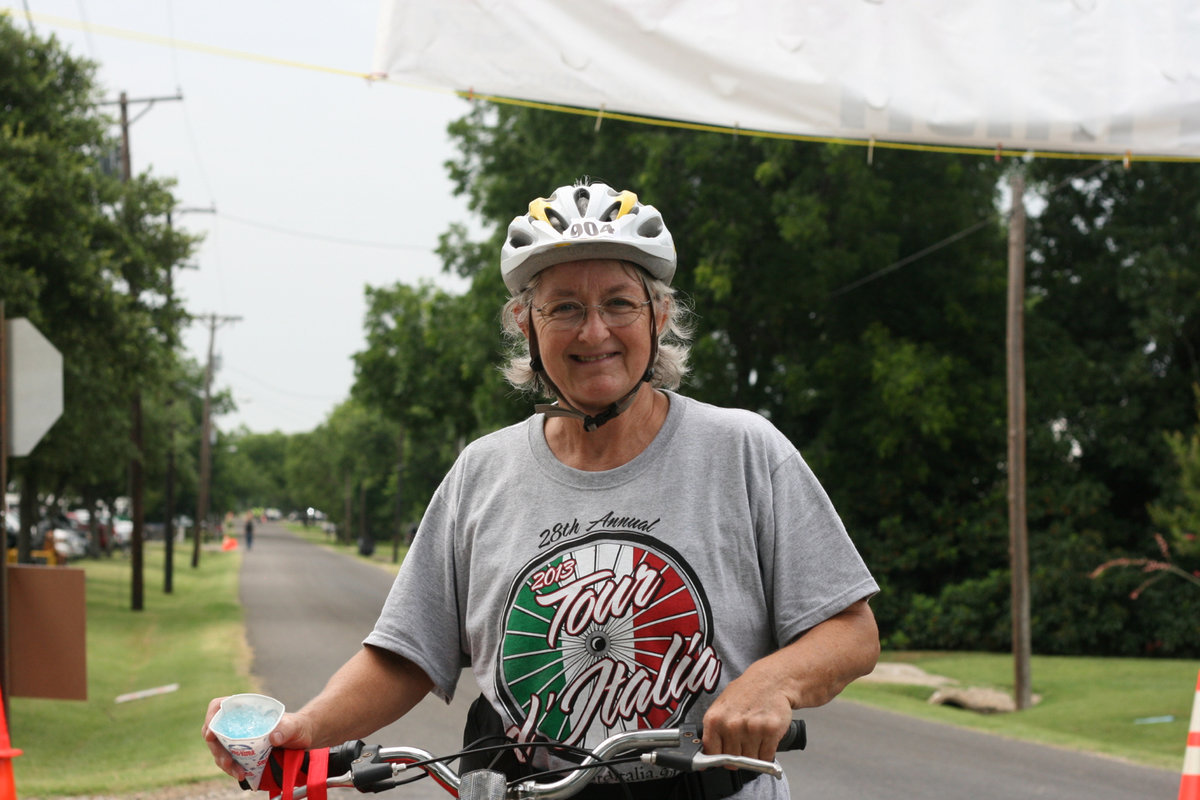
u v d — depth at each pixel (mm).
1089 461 22562
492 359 21203
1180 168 21391
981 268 21312
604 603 2027
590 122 19266
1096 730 12547
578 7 3750
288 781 2000
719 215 18875
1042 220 23141
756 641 2064
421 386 27031
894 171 20453
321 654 15961
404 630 2234
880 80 3795
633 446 2143
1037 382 21531
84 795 7129
